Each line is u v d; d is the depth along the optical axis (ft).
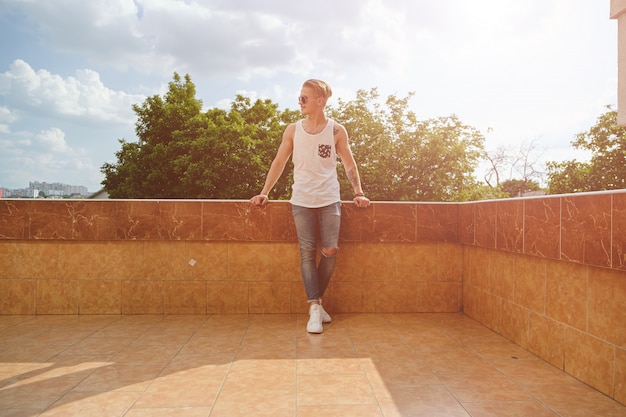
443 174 94.38
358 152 98.17
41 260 12.41
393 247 12.66
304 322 11.41
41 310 12.39
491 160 93.86
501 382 6.98
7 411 5.80
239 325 11.07
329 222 10.87
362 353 8.61
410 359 8.22
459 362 8.04
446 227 12.53
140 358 8.27
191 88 135.33
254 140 116.78
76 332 10.34
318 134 10.75
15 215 12.16
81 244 12.42
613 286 6.25
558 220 7.41
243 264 12.48
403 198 94.89
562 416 5.66
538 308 8.41
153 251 12.42
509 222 9.32
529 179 90.22
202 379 7.08
